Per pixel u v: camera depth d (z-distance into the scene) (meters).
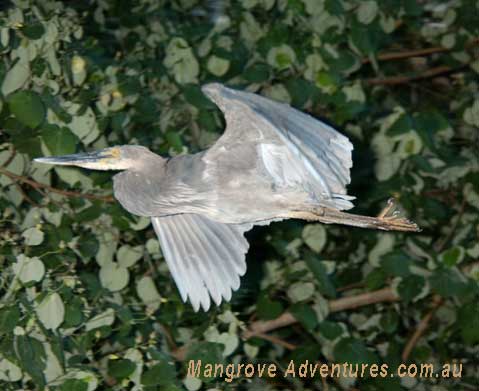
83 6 9.80
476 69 10.25
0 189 7.35
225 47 8.89
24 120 7.10
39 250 7.14
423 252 8.88
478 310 8.68
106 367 7.38
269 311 8.29
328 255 9.46
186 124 8.66
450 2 10.73
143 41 9.45
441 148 9.52
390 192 8.94
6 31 7.31
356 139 9.43
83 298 7.13
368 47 9.10
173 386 6.94
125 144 8.16
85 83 7.99
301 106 8.73
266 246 9.12
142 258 8.35
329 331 8.27
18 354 6.49
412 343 9.28
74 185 7.65
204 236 7.34
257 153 6.83
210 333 7.34
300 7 9.09
